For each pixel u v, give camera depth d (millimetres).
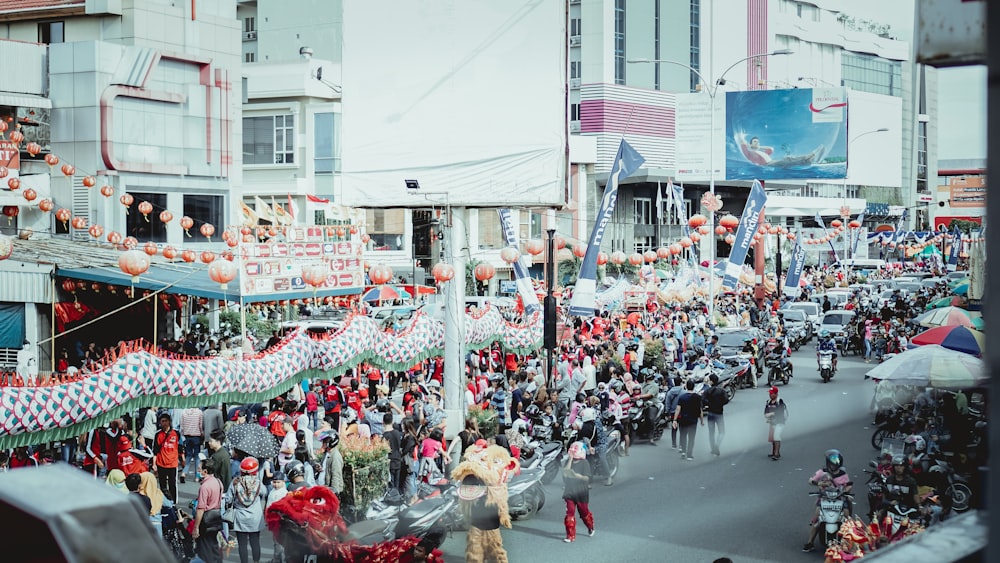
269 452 17031
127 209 40250
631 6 86312
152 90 41250
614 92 82750
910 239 94562
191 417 20844
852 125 86062
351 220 40406
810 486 18828
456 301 23453
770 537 15523
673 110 88062
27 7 43094
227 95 44531
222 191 44469
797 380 35812
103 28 42375
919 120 109938
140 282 27234
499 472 14492
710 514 16641
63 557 897
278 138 57688
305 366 21359
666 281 55750
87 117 39500
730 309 53281
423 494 15844
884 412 21922
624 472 20297
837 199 98688
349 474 16344
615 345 34344
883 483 16172
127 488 14023
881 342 41844
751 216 43188
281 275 27547
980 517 980
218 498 14469
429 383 26453
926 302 52656
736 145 61438
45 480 958
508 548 15461
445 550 15891
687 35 91812
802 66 104312
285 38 75500
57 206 39656
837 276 75000
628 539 15508
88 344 31125
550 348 27391
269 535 16812
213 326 38594
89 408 16562
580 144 78875
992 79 965
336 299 40000
